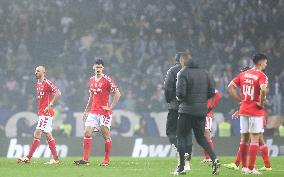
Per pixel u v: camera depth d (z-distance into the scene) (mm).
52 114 39656
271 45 81375
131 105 70312
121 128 66188
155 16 83312
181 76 29062
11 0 81000
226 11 84500
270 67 78375
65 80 73375
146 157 55906
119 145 58594
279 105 70375
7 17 79750
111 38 80750
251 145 31000
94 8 82750
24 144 57156
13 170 32031
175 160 45719
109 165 37469
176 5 84688
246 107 31078
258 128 30875
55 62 77312
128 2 84250
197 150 58219
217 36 82375
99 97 37719
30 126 65562
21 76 73688
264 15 84562
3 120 64938
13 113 65312
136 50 79250
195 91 29188
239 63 79250
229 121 66625
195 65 29484
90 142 37719
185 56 32781
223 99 69312
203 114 29297
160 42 81062
